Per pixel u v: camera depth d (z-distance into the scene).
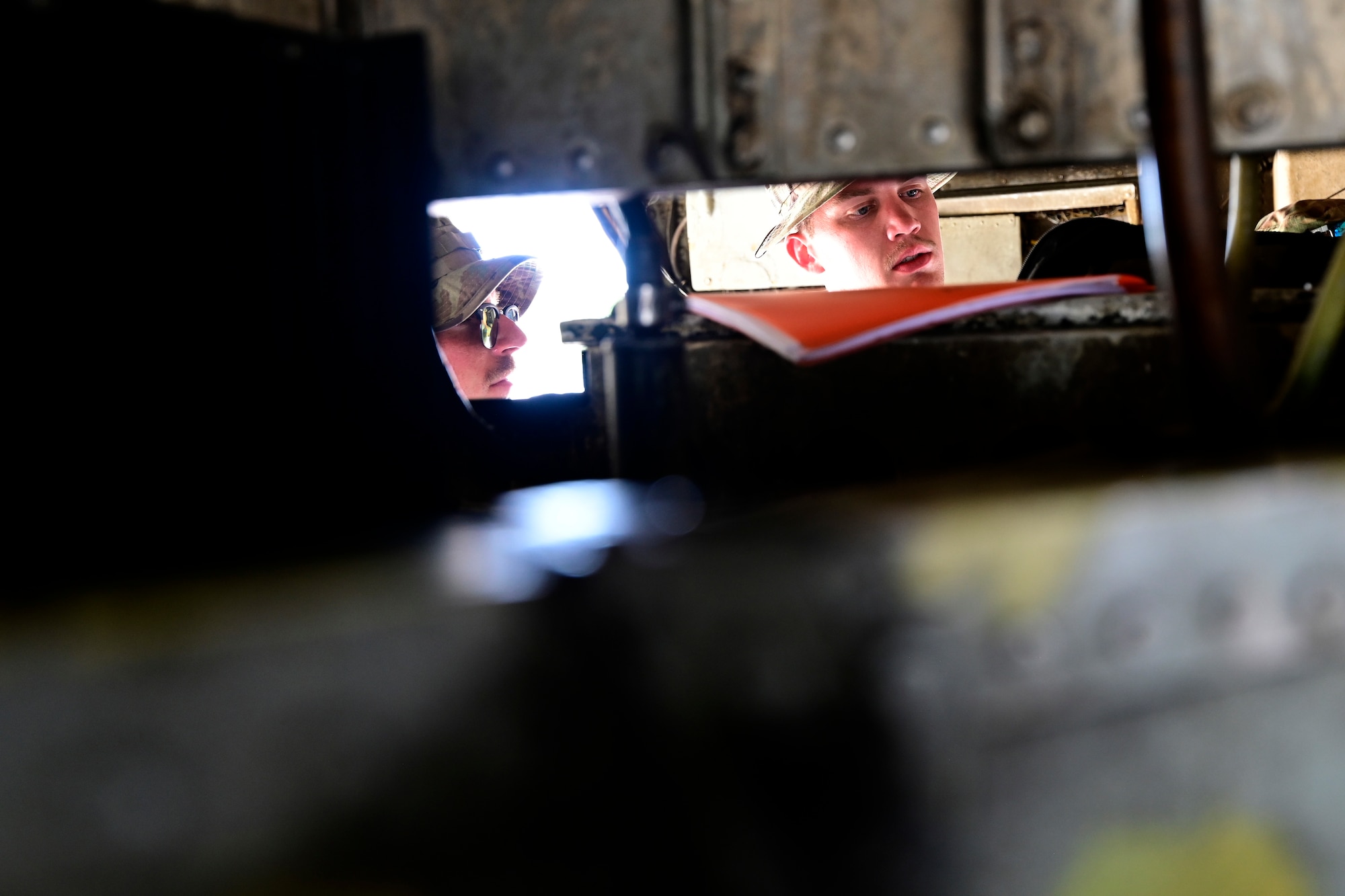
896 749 0.41
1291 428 0.69
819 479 1.00
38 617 0.37
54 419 0.60
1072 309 0.96
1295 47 0.80
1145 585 0.45
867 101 0.85
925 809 0.42
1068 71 0.83
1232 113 0.81
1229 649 0.47
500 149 0.89
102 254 0.61
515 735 0.37
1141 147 0.82
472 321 2.54
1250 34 0.80
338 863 0.36
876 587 0.41
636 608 0.38
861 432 1.00
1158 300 0.95
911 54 0.84
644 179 0.87
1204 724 0.47
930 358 0.98
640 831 0.38
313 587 0.40
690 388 1.01
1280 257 1.16
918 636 0.42
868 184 2.49
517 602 0.37
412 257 0.75
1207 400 0.64
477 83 0.89
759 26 0.85
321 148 0.72
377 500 0.73
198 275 0.65
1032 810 0.44
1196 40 0.63
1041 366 0.97
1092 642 0.45
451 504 0.76
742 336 1.00
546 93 0.88
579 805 0.38
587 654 0.38
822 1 0.85
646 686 0.38
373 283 0.74
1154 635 0.46
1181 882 0.47
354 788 0.36
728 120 0.86
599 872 0.38
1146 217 0.68
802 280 2.84
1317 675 0.49
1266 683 0.48
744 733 0.39
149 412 0.63
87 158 0.60
